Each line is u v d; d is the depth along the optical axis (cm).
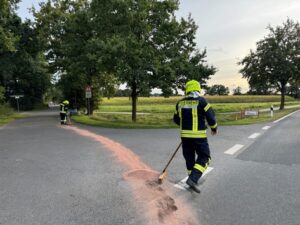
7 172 620
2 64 3016
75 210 411
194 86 499
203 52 1889
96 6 1827
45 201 446
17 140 1112
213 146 911
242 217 388
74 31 2250
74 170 627
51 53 2891
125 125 1622
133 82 1939
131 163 684
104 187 509
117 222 373
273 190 491
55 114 3188
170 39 1803
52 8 2880
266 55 3422
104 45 1555
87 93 2225
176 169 626
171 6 1808
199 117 489
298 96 10025
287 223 370
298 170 613
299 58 3325
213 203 436
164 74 1714
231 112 3550
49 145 971
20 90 5378
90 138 1123
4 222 376
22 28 2916
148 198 455
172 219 383
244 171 609
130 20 1691
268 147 885
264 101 7250
